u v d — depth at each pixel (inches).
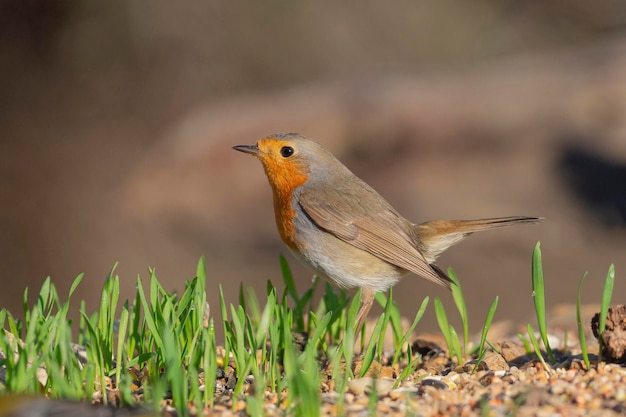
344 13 1048.8
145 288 724.7
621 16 1015.6
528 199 695.7
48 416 192.7
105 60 984.3
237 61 1020.5
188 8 1015.0
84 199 900.0
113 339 283.6
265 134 761.0
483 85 769.6
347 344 234.7
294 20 1037.8
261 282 695.1
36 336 237.6
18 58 954.7
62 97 960.3
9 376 223.3
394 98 763.4
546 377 239.9
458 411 211.5
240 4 1028.5
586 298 606.5
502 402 214.2
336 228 324.8
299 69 1026.1
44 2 959.6
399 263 323.3
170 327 236.1
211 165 765.3
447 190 711.1
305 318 342.3
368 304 328.8
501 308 617.6
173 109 987.3
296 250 335.6
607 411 206.1
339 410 210.2
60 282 820.0
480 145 729.0
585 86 738.2
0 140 924.6
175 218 762.8
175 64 1004.6
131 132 969.5
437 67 927.0
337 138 748.6
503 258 677.3
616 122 724.0
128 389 217.9
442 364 282.7
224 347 285.6
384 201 341.1
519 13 1048.8
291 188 333.1
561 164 716.0
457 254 681.0
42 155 931.3
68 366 227.3
